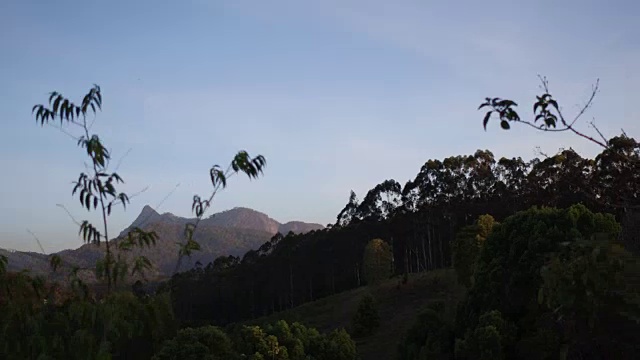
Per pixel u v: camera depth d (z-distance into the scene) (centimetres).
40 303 606
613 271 438
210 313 6988
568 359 824
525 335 2211
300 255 6938
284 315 5709
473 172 5803
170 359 2359
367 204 6831
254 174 566
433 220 6166
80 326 598
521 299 2338
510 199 5316
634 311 434
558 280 466
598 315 477
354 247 6731
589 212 2530
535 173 4206
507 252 2608
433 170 6047
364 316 4234
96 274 562
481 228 3909
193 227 581
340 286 6881
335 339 2822
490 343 2166
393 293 5153
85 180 555
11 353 596
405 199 6391
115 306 590
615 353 807
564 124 421
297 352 2656
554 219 2536
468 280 3759
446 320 2897
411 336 2803
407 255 6706
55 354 595
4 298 599
